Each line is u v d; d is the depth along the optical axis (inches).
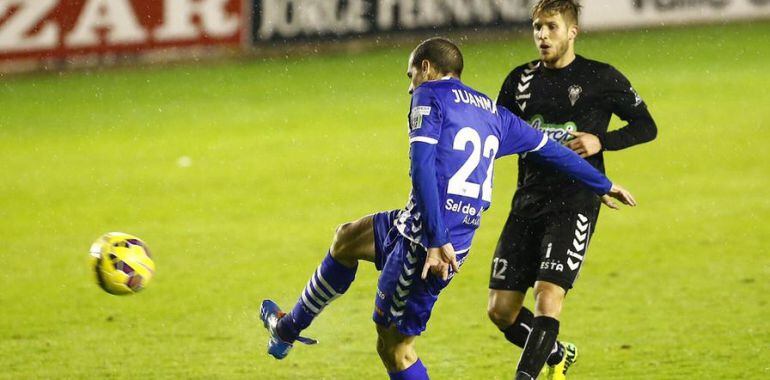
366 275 1219.9
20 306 1119.0
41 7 2529.5
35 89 2439.7
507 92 844.0
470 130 721.6
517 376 736.3
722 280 1165.7
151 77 2568.9
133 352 959.6
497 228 1432.1
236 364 921.5
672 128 2017.7
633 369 883.4
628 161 1797.5
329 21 2851.9
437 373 890.1
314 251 1323.8
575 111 814.5
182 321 1057.5
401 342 751.7
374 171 1759.4
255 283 1193.4
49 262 1300.4
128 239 808.3
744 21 3144.7
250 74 2613.2
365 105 2288.4
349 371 899.4
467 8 2962.6
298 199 1590.8
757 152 1827.0
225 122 2154.3
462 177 721.0
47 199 1621.6
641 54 2765.7
